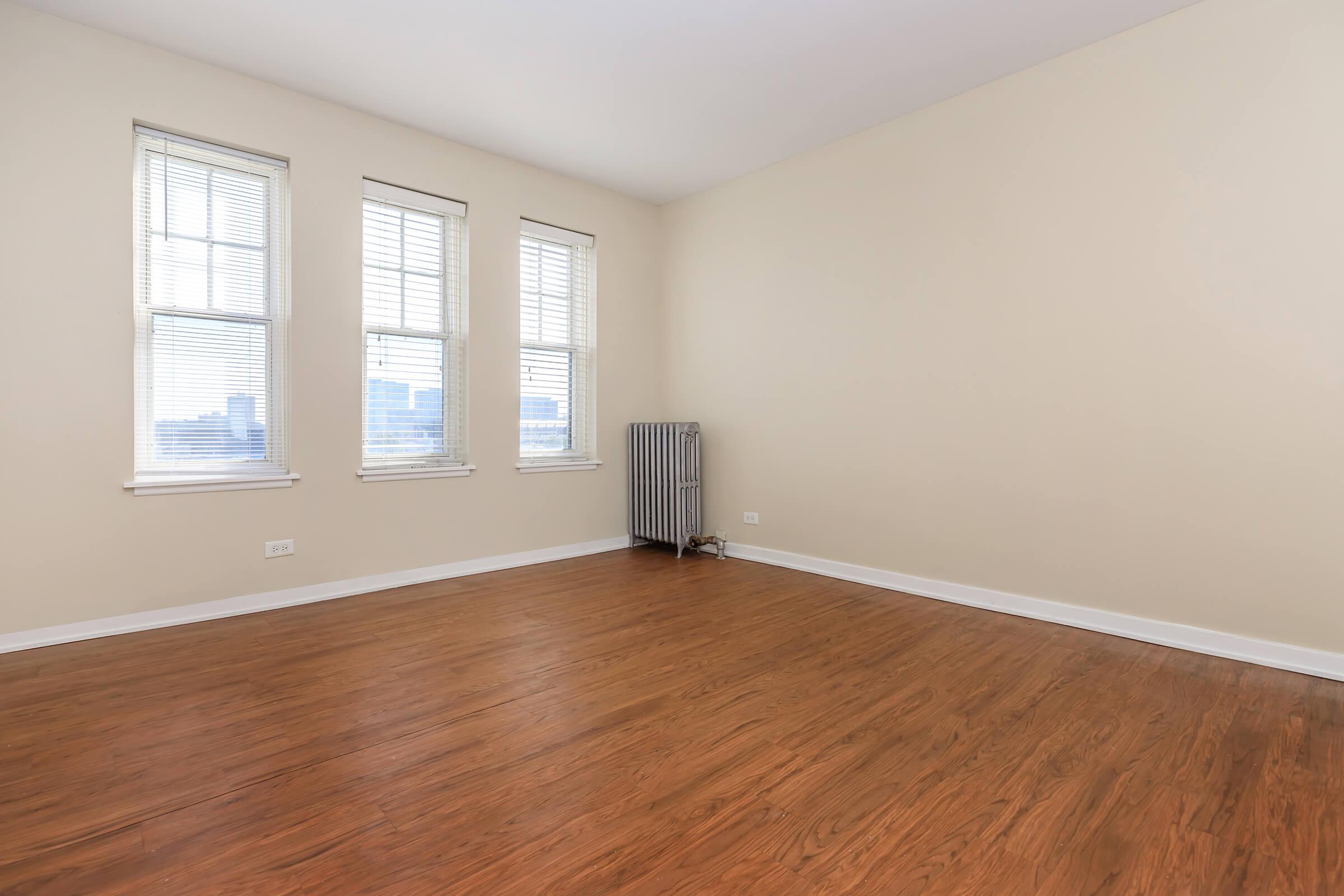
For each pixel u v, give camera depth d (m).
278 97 3.63
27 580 2.98
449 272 4.42
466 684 2.59
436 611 3.59
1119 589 3.20
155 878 1.46
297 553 3.73
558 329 5.05
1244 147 2.81
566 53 3.31
